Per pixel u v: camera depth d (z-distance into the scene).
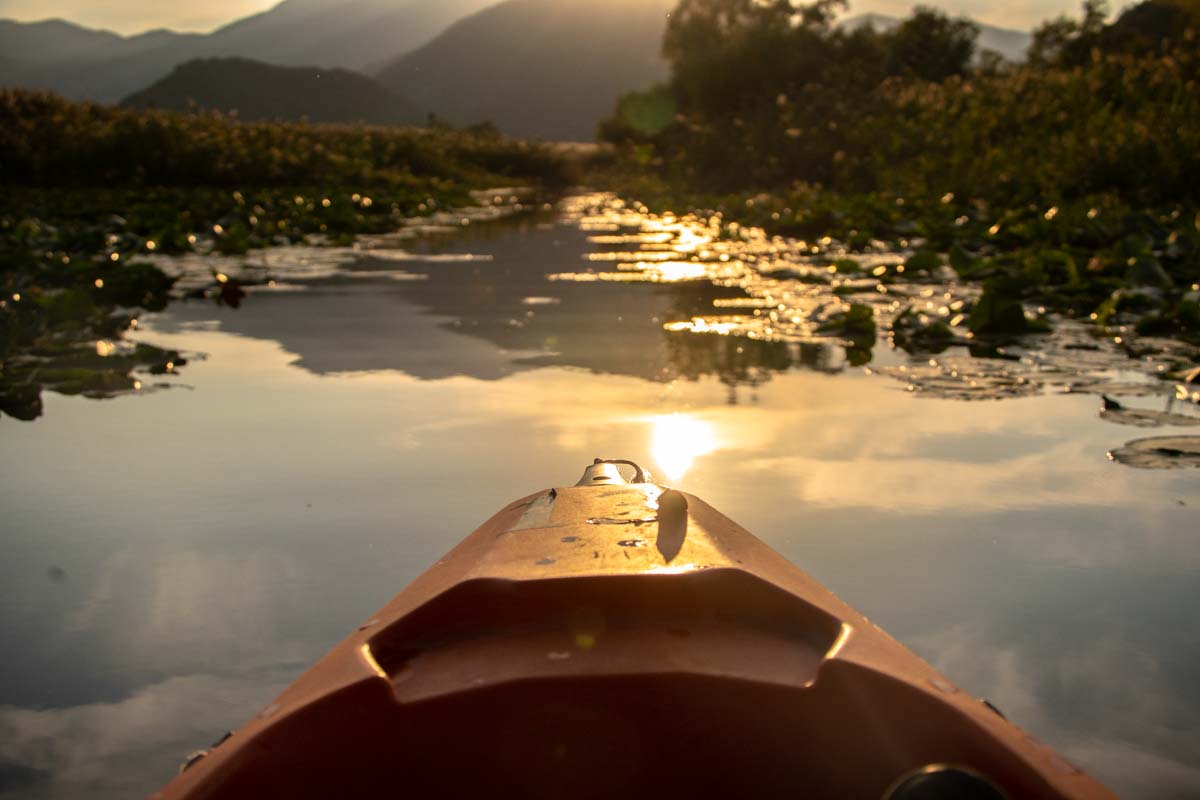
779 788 1.25
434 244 11.34
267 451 3.34
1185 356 4.68
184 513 2.79
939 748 1.17
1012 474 3.02
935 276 7.92
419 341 5.24
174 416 3.79
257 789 1.14
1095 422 3.57
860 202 13.39
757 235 12.88
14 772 1.65
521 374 4.45
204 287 7.43
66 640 2.09
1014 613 2.15
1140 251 7.32
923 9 41.94
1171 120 12.07
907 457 3.20
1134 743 1.69
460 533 2.62
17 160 18.42
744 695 1.25
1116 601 2.20
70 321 5.65
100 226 11.95
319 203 16.25
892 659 1.31
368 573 2.38
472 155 36.56
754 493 2.88
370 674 1.23
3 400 4.07
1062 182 12.09
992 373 4.37
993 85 17.78
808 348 5.04
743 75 33.22
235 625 2.14
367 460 3.22
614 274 8.23
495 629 1.43
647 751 1.26
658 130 43.19
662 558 1.57
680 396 4.02
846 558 2.43
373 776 1.21
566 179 38.25
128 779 1.63
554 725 1.25
